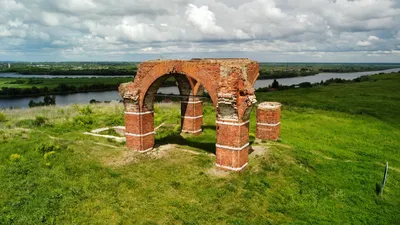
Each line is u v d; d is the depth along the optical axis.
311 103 42.41
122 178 16.03
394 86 61.28
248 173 17.00
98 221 12.09
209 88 17.23
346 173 18.41
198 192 14.93
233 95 15.93
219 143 17.22
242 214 13.24
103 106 42.12
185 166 17.94
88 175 16.28
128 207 13.32
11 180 15.34
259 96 51.81
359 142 25.72
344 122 32.50
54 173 16.25
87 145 21.41
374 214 14.19
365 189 16.61
